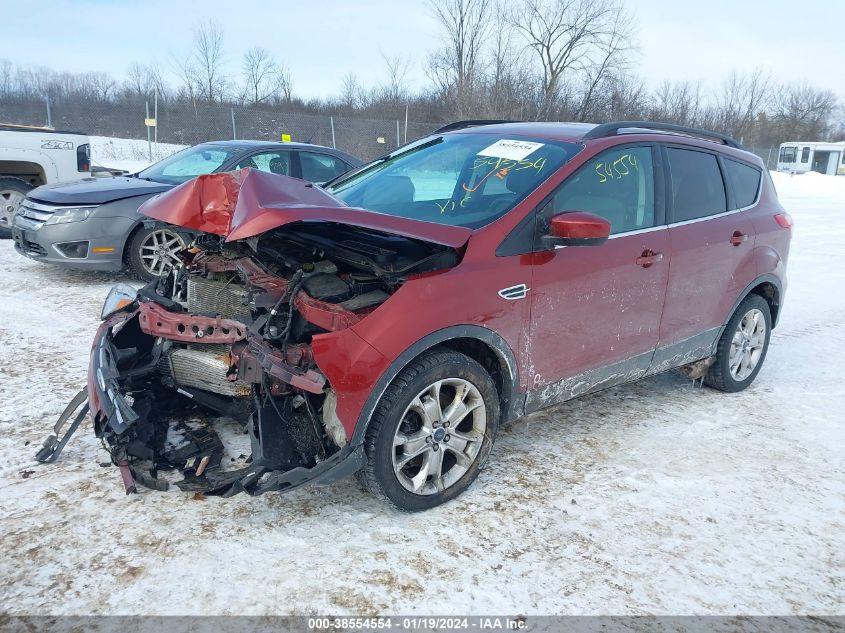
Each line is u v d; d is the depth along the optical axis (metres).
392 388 2.87
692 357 4.38
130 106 21.12
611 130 3.84
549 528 3.01
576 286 3.43
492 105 26.94
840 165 39.16
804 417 4.42
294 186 3.08
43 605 2.39
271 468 2.75
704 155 4.37
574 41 27.50
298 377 2.76
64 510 2.96
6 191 9.15
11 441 3.56
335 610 2.43
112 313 3.56
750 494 3.40
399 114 28.83
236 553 2.72
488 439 3.25
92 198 6.68
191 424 3.61
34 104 19.59
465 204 3.44
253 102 29.62
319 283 2.91
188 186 3.26
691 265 4.07
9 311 5.93
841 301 7.82
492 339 3.13
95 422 3.01
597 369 3.71
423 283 2.90
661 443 3.94
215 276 3.46
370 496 3.20
